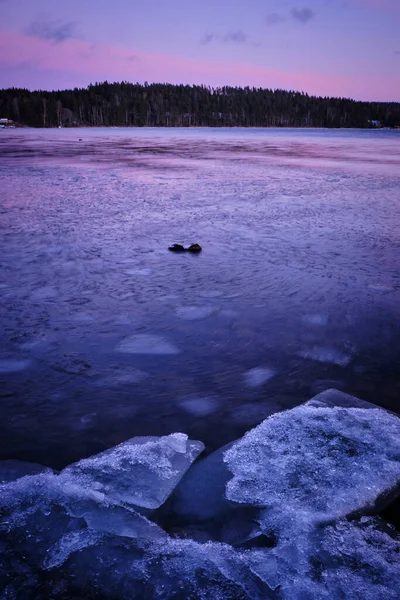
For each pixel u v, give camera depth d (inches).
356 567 57.7
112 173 576.4
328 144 1448.1
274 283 174.2
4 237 245.1
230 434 86.8
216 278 180.4
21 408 94.3
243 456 78.3
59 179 512.4
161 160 804.6
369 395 100.6
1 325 134.6
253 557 59.2
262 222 289.0
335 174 572.4
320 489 70.5
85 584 54.8
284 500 68.7
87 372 108.7
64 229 266.2
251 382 105.0
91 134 2503.7
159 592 53.9
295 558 58.9
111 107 5821.9
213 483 72.9
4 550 59.5
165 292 164.4
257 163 743.7
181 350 120.1
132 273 185.9
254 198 387.2
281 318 141.2
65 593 53.5
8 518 64.8
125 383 104.0
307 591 54.1
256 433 84.0
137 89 7066.9
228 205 353.1
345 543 61.3
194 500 69.5
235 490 71.0
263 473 74.3
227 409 94.7
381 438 82.3
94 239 243.1
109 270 189.8
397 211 324.8
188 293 163.2
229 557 59.2
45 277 179.9
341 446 80.1
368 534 62.9
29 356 116.2
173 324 136.5
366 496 69.3
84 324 135.9
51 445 83.2
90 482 72.4
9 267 192.2
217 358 116.1
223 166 689.0
